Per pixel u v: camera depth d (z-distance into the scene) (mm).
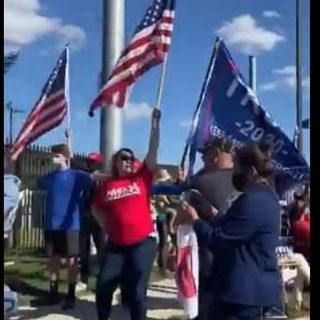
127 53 7082
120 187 6062
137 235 5996
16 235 13484
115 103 7078
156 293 8906
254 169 4133
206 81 7562
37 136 8398
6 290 6879
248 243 4062
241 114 7512
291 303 7559
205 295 4301
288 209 7996
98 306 6129
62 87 8555
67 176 7617
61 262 8633
